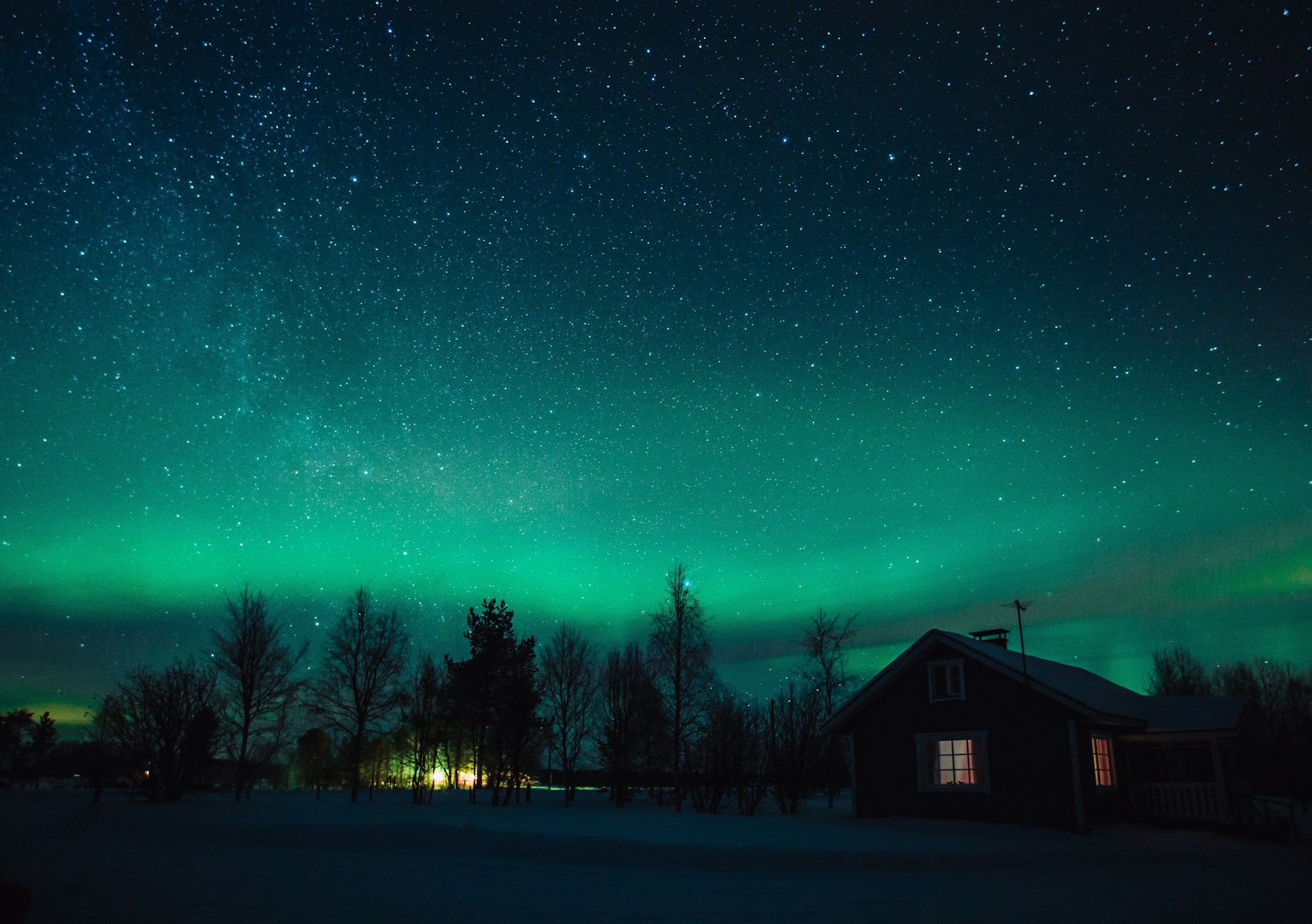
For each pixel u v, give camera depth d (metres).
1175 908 12.70
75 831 26.73
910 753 30.14
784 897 13.64
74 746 86.62
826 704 45.88
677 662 44.78
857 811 30.73
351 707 50.41
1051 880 16.45
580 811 38.38
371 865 17.25
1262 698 66.38
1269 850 23.47
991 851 20.02
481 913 11.52
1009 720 27.95
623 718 56.22
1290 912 12.20
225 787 60.03
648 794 60.09
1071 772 26.25
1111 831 26.08
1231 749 28.98
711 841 20.73
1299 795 43.72
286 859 18.19
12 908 6.42
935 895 14.13
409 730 57.97
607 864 18.53
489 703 50.91
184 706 47.38
